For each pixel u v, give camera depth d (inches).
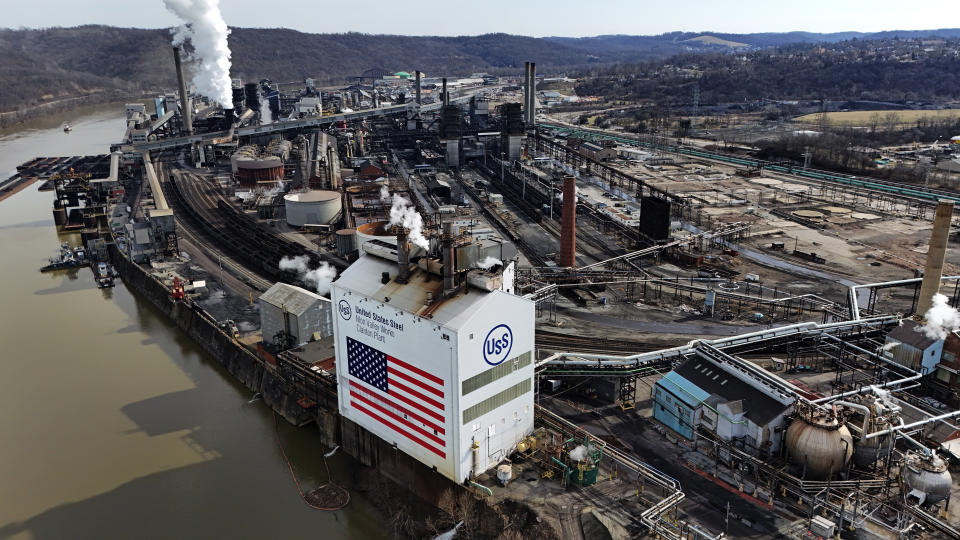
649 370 3469.5
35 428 3700.8
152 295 5541.3
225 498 3105.3
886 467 2795.3
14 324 5142.7
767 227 6943.9
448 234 2824.8
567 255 5546.3
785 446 2768.2
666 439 3097.9
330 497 3093.0
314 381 3528.5
